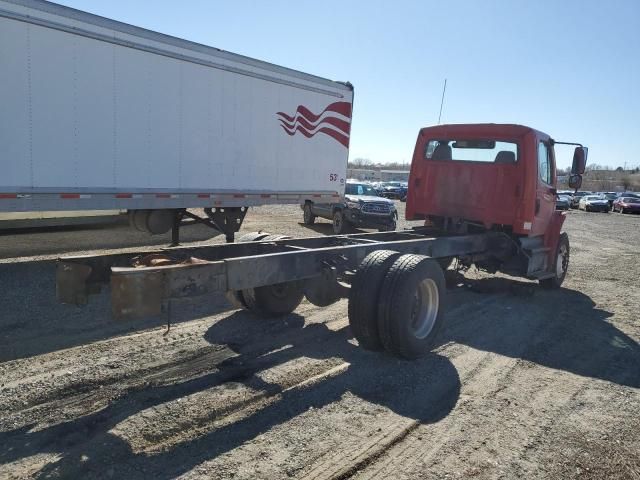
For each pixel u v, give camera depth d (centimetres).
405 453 322
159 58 897
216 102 1005
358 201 1609
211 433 336
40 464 294
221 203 1043
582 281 980
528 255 760
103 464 296
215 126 1009
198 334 543
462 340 566
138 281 352
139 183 895
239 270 418
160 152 920
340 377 440
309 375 441
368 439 337
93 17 802
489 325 632
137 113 877
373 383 430
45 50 751
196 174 987
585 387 447
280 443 327
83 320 576
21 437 323
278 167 1162
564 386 447
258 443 326
